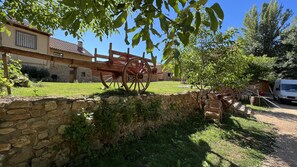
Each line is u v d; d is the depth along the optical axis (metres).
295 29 20.45
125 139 4.25
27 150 2.69
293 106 14.25
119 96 4.70
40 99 3.01
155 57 1.37
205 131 5.81
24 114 2.66
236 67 6.49
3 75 3.30
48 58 3.86
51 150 2.97
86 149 3.37
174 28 1.25
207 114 6.97
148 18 1.18
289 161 4.29
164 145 4.32
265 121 8.34
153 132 4.98
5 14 3.14
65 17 1.19
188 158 3.84
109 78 6.68
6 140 2.47
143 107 4.90
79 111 3.40
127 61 5.64
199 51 6.63
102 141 3.82
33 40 15.38
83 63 4.58
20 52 3.42
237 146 4.91
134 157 3.64
